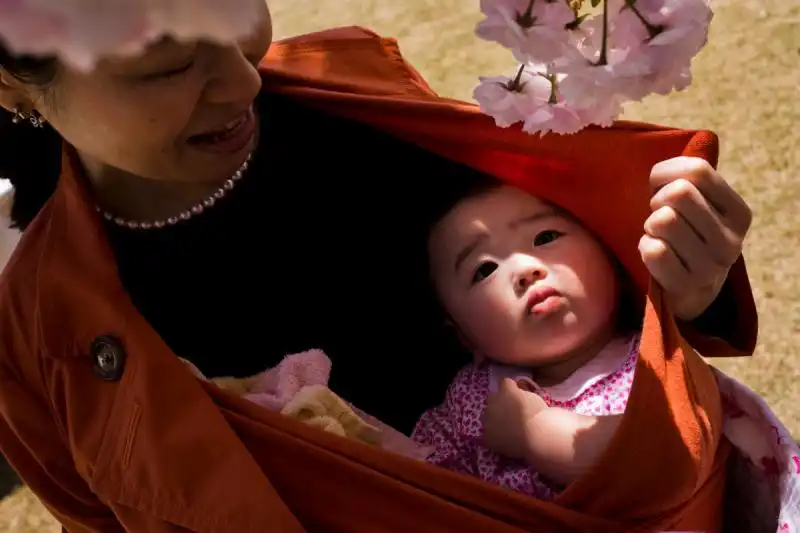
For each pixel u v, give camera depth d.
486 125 0.85
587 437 0.80
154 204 0.83
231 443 0.74
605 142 0.82
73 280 0.78
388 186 0.93
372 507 0.74
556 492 0.82
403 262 0.94
